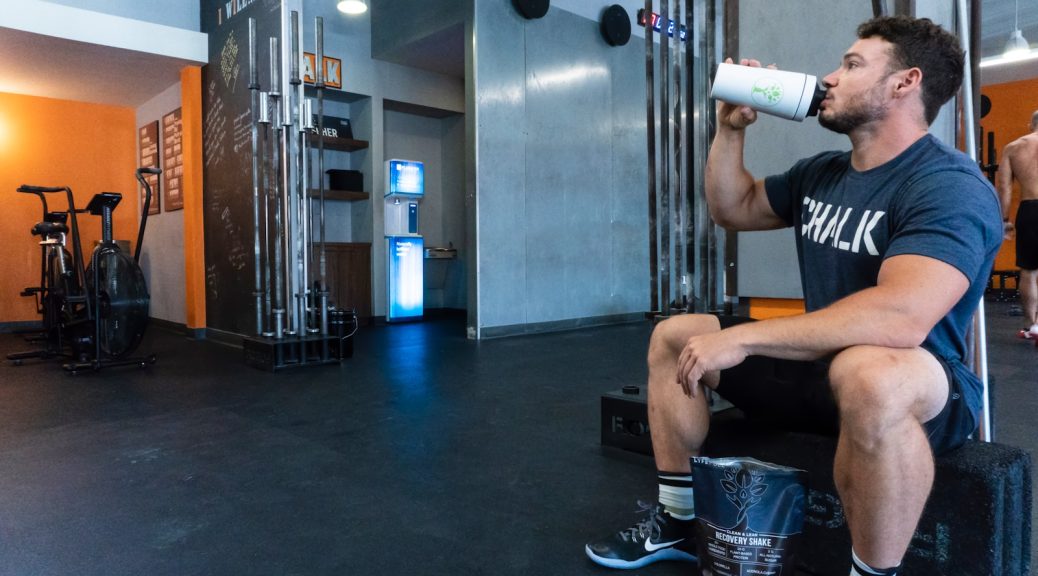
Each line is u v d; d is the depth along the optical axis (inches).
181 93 224.5
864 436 37.2
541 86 219.6
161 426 101.7
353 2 221.5
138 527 63.3
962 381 43.1
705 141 85.0
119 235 262.5
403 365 154.8
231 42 193.2
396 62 253.4
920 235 39.6
